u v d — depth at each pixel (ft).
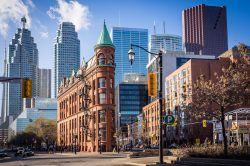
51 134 575.79
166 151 152.35
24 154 253.85
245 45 117.60
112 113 303.68
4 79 99.19
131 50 96.84
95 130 306.76
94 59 316.60
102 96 303.07
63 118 444.55
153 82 97.09
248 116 213.05
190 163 96.63
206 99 110.93
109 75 305.32
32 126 608.19
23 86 90.27
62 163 132.98
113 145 299.38
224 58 323.16
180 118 315.17
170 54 497.05
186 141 309.22
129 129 543.39
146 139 432.25
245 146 96.89
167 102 390.42
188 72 329.72
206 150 103.40
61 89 463.42
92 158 176.14
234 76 109.19
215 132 223.30
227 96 107.34
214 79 318.24
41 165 121.80
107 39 308.81
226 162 82.12
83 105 350.23
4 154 254.27
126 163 123.44
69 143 406.82
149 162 117.91
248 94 108.68
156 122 394.93
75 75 387.34
